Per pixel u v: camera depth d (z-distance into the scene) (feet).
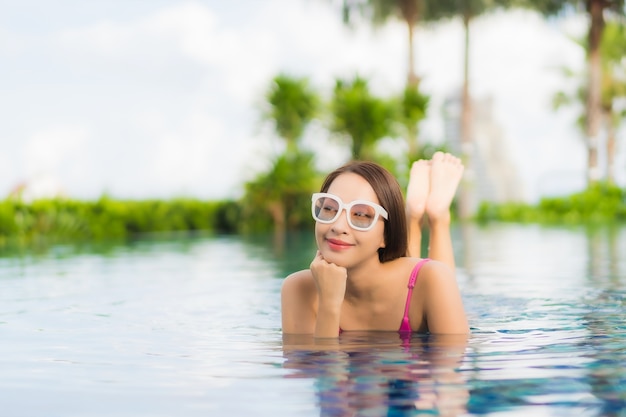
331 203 9.06
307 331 9.78
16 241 44.11
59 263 25.63
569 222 70.03
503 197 110.32
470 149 84.33
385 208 9.20
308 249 32.96
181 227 61.72
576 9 83.71
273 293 15.51
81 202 50.47
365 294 9.71
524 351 8.05
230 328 10.33
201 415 5.65
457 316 9.43
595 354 7.81
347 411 5.66
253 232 59.82
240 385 6.56
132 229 56.49
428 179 12.75
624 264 22.08
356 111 66.90
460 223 73.61
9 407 5.98
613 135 126.82
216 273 20.89
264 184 65.72
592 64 83.61
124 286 17.21
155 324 10.79
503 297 14.03
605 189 78.79
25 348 8.73
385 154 67.87
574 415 5.49
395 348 8.32
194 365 7.52
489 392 6.15
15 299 14.51
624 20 83.35
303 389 6.35
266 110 70.74
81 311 12.50
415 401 5.90
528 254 27.37
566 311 11.75
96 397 6.24
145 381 6.81
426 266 9.65
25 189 51.57
